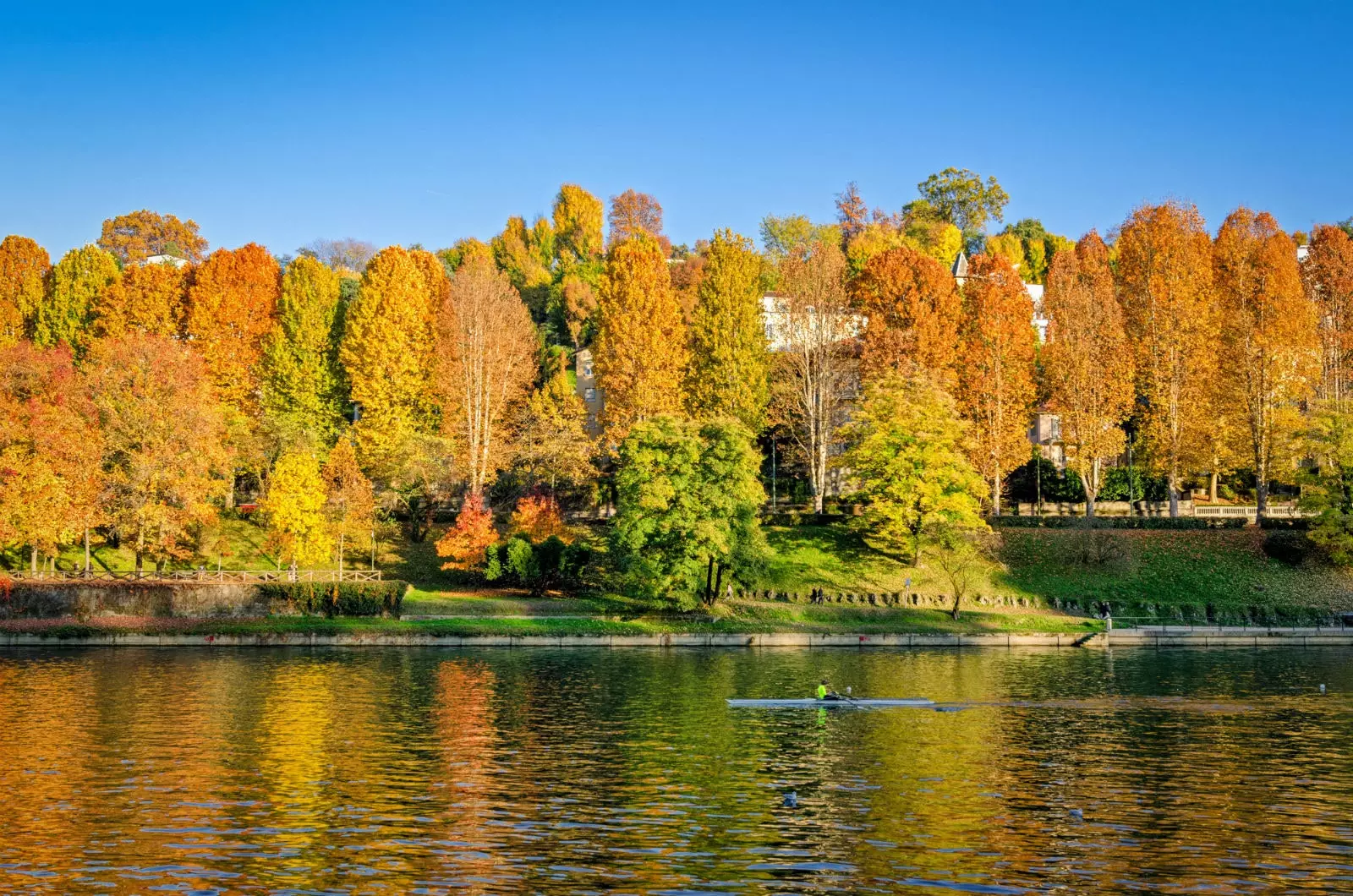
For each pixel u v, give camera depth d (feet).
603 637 252.42
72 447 271.08
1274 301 311.47
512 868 98.78
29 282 386.11
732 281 330.75
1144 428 320.91
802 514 317.42
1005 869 99.35
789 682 201.05
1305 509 287.69
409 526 327.88
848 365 336.90
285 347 353.31
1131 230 336.70
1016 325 322.96
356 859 101.09
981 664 225.35
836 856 102.58
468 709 173.68
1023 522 307.58
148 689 189.98
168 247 598.34
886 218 634.02
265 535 311.88
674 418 274.36
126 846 104.58
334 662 223.92
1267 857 102.83
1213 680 205.46
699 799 122.72
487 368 327.67
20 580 261.65
